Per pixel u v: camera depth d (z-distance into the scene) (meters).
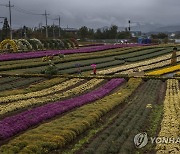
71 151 20.12
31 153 18.09
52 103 33.44
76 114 27.69
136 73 57.50
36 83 47.88
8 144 19.59
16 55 73.38
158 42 135.75
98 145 20.53
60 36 171.88
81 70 59.66
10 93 39.06
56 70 53.56
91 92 41.44
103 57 77.88
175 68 62.59
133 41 154.00
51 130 22.33
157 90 44.34
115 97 37.19
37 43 93.06
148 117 28.52
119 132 22.89
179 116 27.47
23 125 24.66
